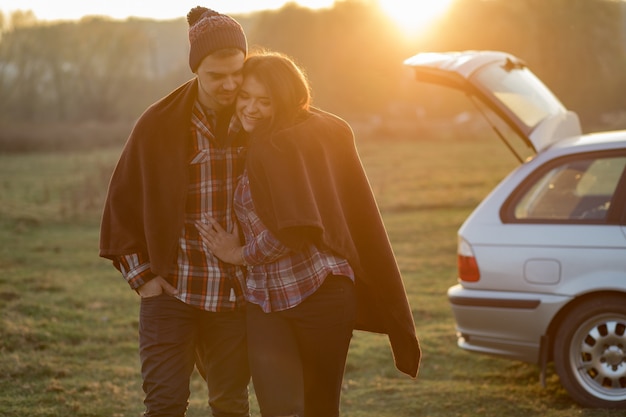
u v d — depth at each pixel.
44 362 6.22
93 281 10.00
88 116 65.81
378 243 3.21
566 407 5.15
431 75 5.66
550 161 5.39
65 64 65.88
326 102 55.03
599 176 5.21
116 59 66.50
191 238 3.25
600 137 5.44
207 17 3.12
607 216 5.07
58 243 13.30
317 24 54.72
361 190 3.19
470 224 5.43
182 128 3.19
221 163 3.23
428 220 14.95
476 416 5.04
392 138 44.25
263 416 3.06
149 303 3.29
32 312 7.98
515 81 5.82
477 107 5.71
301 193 2.97
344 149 3.17
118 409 5.20
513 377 5.89
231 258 3.17
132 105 66.62
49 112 65.56
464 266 5.40
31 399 5.36
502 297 5.22
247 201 3.15
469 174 23.06
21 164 32.53
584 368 5.07
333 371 3.14
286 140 3.02
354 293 3.17
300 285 3.08
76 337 7.14
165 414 3.21
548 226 5.19
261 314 3.13
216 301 3.26
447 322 7.70
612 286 4.91
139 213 3.24
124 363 6.40
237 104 3.13
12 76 64.88
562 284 5.06
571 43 24.47
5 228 15.04
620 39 24.36
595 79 24.92
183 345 3.27
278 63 3.06
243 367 3.39
